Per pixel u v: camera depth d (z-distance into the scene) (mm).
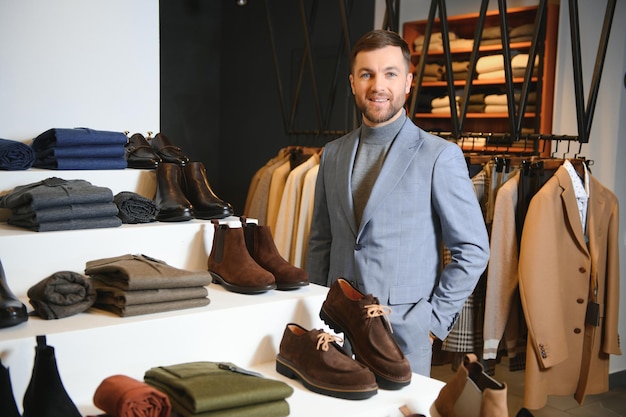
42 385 1282
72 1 2654
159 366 1541
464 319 3049
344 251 2209
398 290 2092
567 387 3002
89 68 2717
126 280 1607
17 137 2570
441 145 2129
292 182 3508
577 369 3006
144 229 1993
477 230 2109
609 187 4145
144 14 2848
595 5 4102
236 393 1326
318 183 2383
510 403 3838
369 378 1508
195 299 1711
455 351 3078
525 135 3121
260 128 6684
